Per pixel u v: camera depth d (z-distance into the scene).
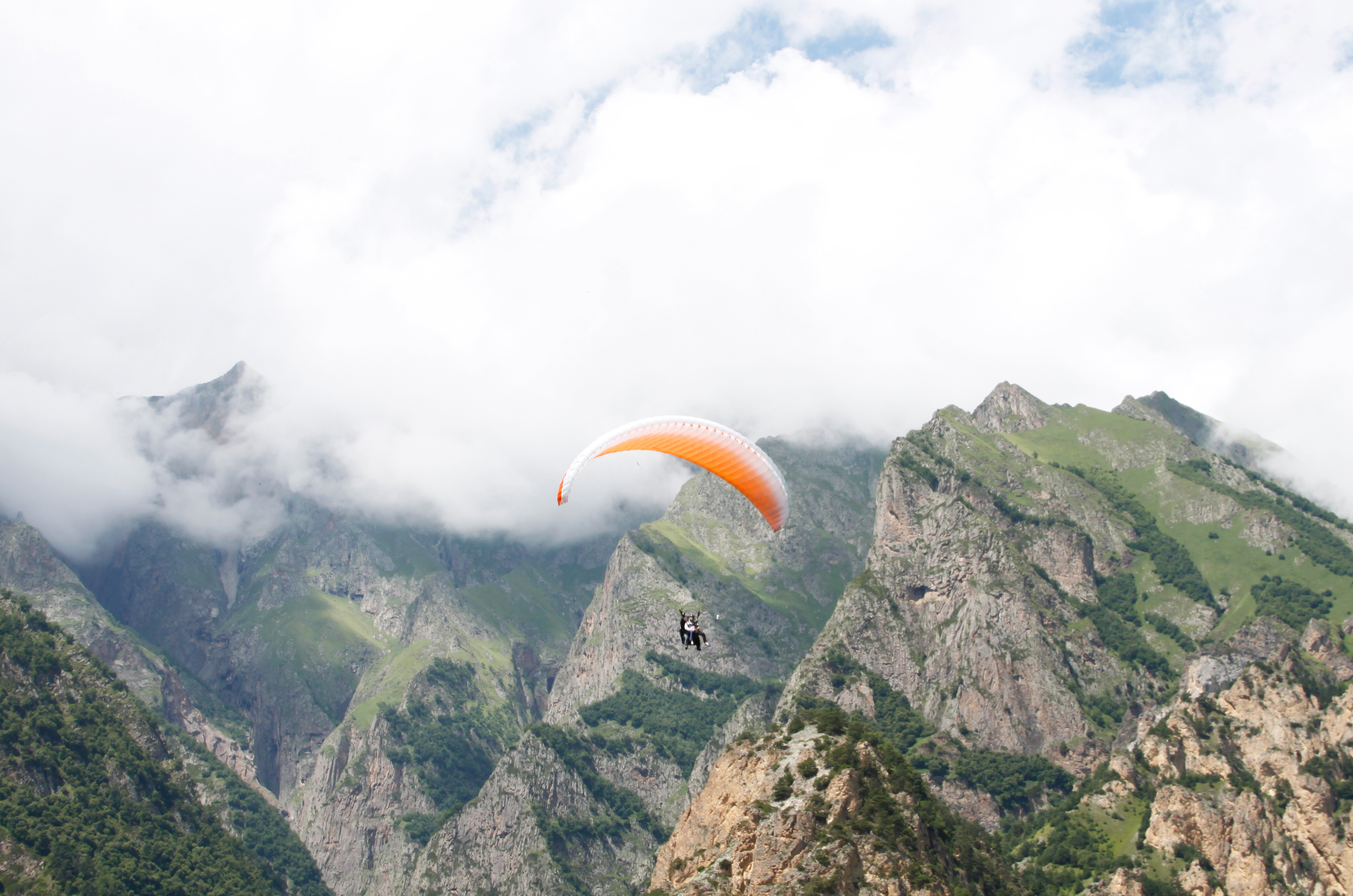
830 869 127.31
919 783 149.50
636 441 116.69
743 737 166.25
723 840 146.12
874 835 133.38
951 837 145.00
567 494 111.62
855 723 162.25
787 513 119.88
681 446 117.56
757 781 150.25
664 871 158.00
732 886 131.50
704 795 160.88
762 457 118.06
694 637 105.62
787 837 131.88
